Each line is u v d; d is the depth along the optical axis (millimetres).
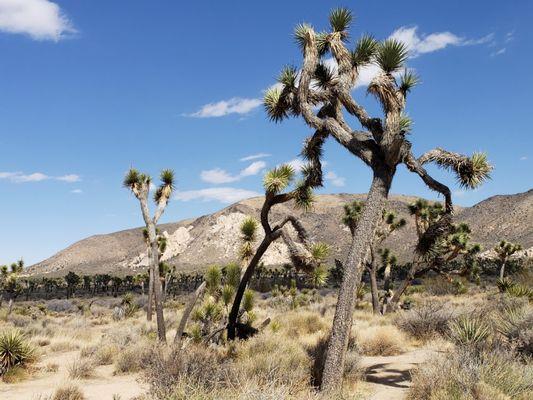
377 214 8180
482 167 8820
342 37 9977
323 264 11117
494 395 6973
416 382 7875
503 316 13625
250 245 13188
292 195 11156
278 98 10289
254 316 13742
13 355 12109
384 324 18859
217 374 7582
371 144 8484
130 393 9000
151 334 17047
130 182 15016
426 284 43469
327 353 7910
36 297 83062
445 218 9445
